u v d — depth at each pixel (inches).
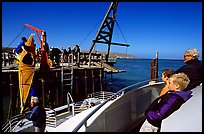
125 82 1453.0
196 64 136.6
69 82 739.4
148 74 2130.9
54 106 666.2
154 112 111.0
